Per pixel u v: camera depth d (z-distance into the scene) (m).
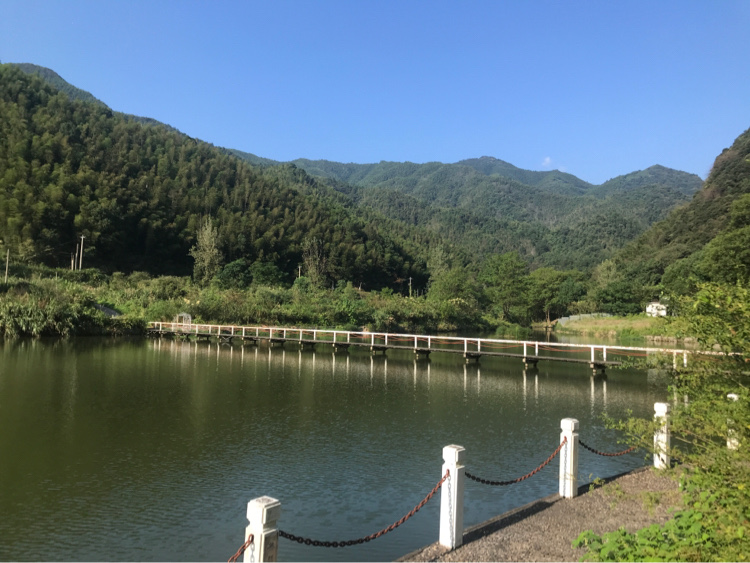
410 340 37.56
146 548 6.16
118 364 21.45
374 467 9.10
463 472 5.34
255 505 3.59
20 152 87.38
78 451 9.74
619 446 10.55
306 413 13.28
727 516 4.18
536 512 6.13
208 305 40.38
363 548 6.32
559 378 19.62
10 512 7.11
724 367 4.70
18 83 111.62
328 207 137.00
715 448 4.43
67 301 34.06
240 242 93.12
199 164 126.75
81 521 6.86
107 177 96.62
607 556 4.54
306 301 48.97
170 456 9.55
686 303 5.07
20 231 71.44
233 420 12.37
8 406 13.27
